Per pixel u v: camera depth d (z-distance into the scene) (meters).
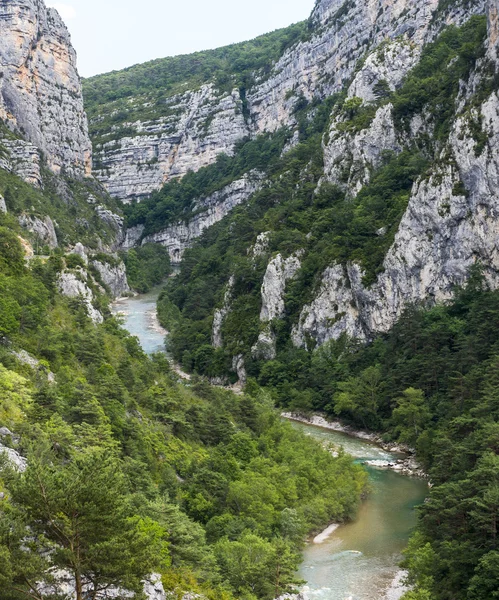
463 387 93.81
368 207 146.75
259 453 83.19
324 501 74.56
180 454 73.56
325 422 118.94
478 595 50.44
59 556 34.44
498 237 116.06
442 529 59.31
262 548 57.03
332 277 141.25
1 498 40.34
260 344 146.62
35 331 84.12
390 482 87.38
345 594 57.84
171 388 97.56
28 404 59.88
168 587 46.69
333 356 134.12
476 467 62.50
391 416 108.31
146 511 53.94
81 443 57.66
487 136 119.38
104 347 96.19
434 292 124.75
